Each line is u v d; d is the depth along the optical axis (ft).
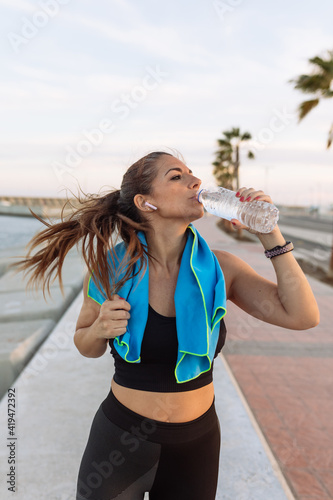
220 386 12.23
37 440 9.18
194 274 4.21
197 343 4.08
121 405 4.36
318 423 11.39
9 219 170.09
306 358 16.56
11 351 14.16
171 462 4.31
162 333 4.19
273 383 14.06
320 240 78.69
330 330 20.54
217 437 4.57
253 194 4.14
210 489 4.54
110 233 4.45
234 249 56.95
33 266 5.11
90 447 4.57
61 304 20.84
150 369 4.24
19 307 20.16
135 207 4.47
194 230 4.44
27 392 11.62
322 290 32.81
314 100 35.68
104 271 4.33
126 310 4.10
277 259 4.29
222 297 4.17
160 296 4.37
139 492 4.54
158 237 4.44
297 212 306.55
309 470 9.21
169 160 4.32
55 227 4.91
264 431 10.96
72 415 10.31
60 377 12.66
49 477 7.93
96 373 12.96
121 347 4.17
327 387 13.80
